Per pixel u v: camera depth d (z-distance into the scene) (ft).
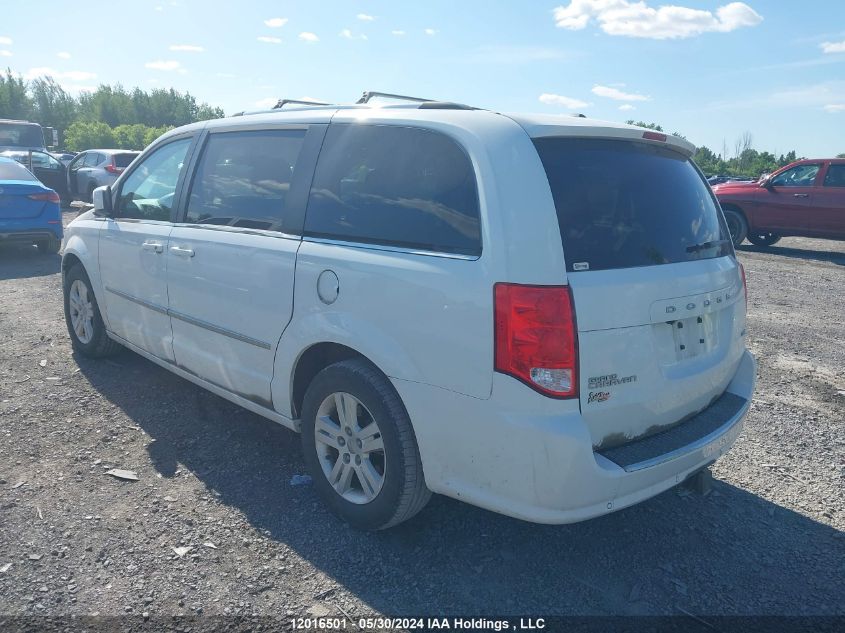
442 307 8.94
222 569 9.64
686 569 9.97
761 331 23.47
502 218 8.63
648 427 9.41
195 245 13.05
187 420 14.57
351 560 9.95
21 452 12.90
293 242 11.17
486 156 9.00
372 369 10.09
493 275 8.51
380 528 10.39
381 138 10.51
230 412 15.05
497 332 8.45
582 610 9.04
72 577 9.36
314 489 11.93
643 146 10.45
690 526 11.11
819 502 11.99
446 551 10.25
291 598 9.11
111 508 11.10
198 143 14.08
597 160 9.57
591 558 10.19
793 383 18.06
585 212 8.94
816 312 26.73
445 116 9.87
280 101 13.83
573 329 8.31
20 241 32.45
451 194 9.30
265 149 12.41
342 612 8.87
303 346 10.85
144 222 14.93
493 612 8.95
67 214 54.85
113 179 57.47
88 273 16.80
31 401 15.31
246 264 11.85
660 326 9.36
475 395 8.72
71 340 18.72
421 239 9.52
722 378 10.91
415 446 9.73
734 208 46.96
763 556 10.34
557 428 8.28
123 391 16.05
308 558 9.96
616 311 8.70
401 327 9.44
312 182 11.28
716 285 10.38
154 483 11.94
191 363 13.75
